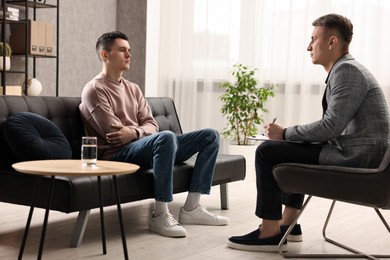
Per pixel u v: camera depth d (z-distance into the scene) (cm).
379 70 500
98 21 622
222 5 591
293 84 543
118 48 336
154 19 623
